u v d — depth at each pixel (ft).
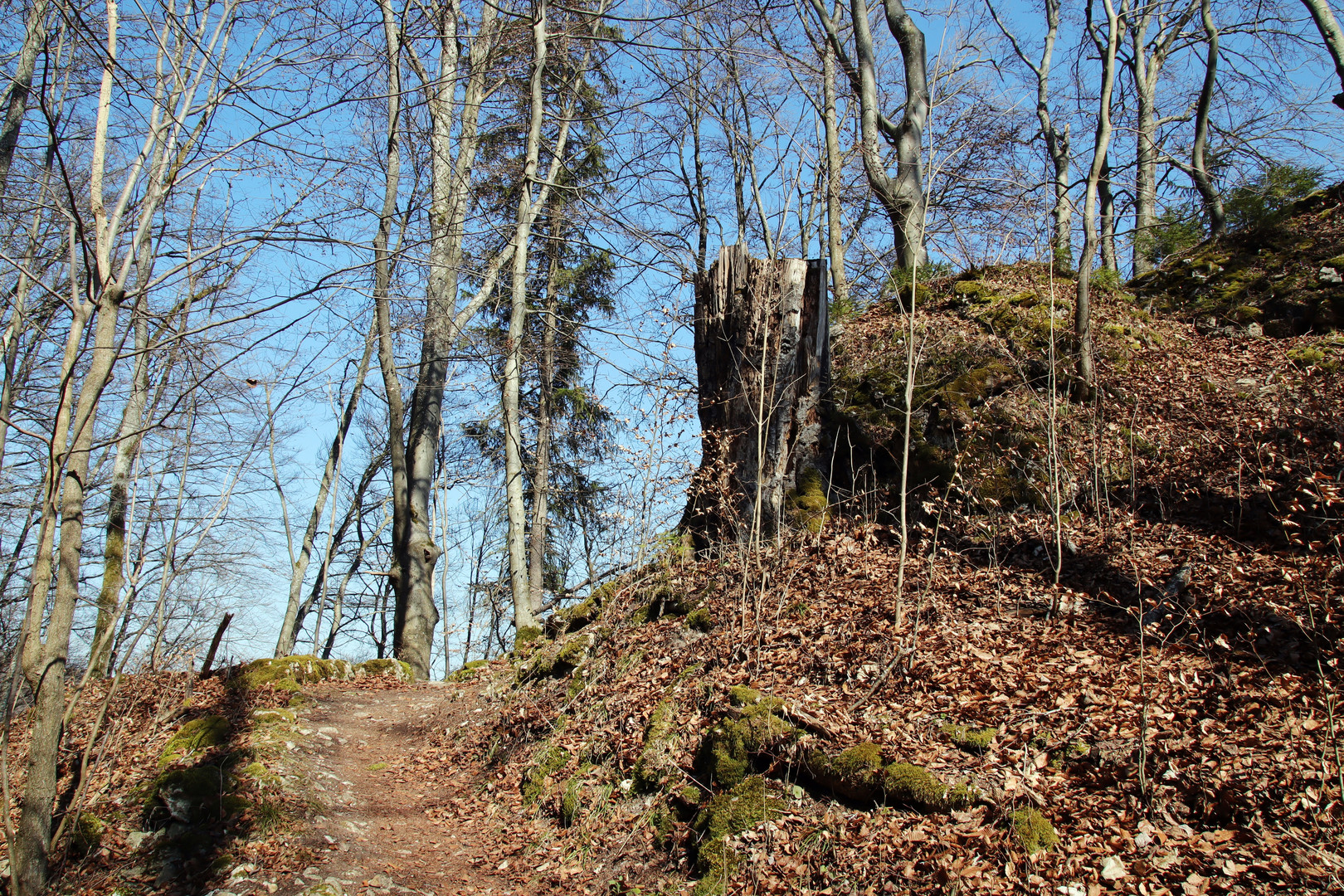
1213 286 36.47
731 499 27.32
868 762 15.76
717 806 16.74
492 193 52.49
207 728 24.54
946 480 27.99
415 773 27.09
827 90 48.47
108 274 18.16
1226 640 17.99
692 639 24.97
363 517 79.30
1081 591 21.80
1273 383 28.04
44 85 16.58
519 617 43.45
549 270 62.69
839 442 30.35
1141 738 14.53
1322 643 16.62
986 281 37.60
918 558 25.21
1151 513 24.62
